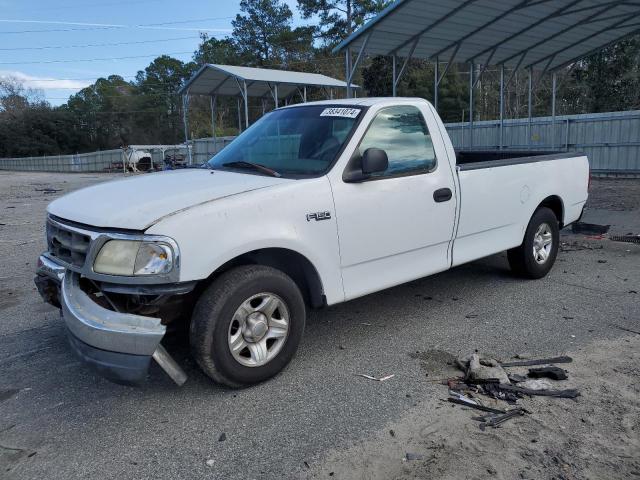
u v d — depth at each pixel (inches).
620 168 730.8
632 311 207.3
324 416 135.3
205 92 1066.7
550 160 247.8
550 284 245.4
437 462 115.7
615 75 1233.4
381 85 1582.2
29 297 243.3
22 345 185.6
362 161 163.5
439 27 497.0
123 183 169.0
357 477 111.7
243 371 144.9
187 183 158.4
